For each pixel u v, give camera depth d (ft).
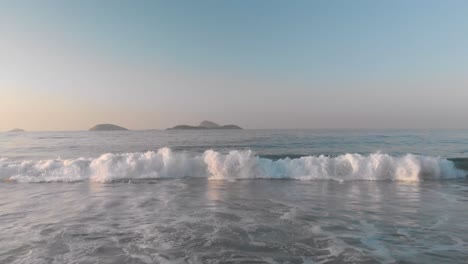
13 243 19.45
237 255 17.60
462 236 20.66
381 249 18.43
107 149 92.53
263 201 31.22
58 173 46.01
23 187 39.17
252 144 109.09
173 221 24.13
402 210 27.58
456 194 34.86
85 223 23.61
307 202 30.81
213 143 116.26
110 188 38.47
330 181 44.01
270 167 47.67
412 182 43.21
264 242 19.61
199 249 18.48
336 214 26.20
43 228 22.40
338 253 17.85
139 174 47.19
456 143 112.68
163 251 18.17
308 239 20.13
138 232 21.52
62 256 17.46
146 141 136.46
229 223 23.61
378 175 46.01
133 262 16.65
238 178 46.24
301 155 68.13
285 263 16.56
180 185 40.65
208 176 47.44
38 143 129.90
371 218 24.95
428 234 21.07
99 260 16.90
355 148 92.07
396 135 179.22
